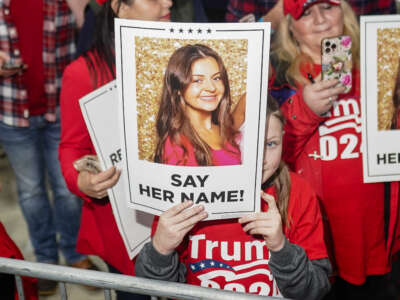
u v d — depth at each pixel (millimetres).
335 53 2555
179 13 2586
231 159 1808
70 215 3662
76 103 2512
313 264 2053
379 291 3057
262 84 1748
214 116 1780
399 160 2467
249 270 2062
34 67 3451
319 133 2688
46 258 3693
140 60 1785
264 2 2869
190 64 1759
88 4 2766
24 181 3637
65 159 2594
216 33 1727
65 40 3510
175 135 1812
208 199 1847
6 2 3311
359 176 2688
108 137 2371
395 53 2357
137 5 2430
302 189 2143
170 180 1842
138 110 1824
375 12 2670
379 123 2426
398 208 2703
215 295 1640
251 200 1853
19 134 3541
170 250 1919
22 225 4195
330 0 2566
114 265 2705
